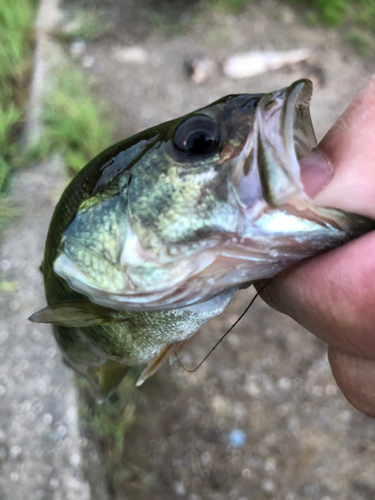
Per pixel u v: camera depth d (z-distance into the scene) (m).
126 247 0.09
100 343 0.13
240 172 0.08
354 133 0.08
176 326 0.11
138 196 0.09
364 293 0.07
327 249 0.08
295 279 0.08
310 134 0.10
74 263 0.09
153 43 0.43
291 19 0.45
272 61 0.41
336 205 0.08
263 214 0.08
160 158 0.09
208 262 0.09
